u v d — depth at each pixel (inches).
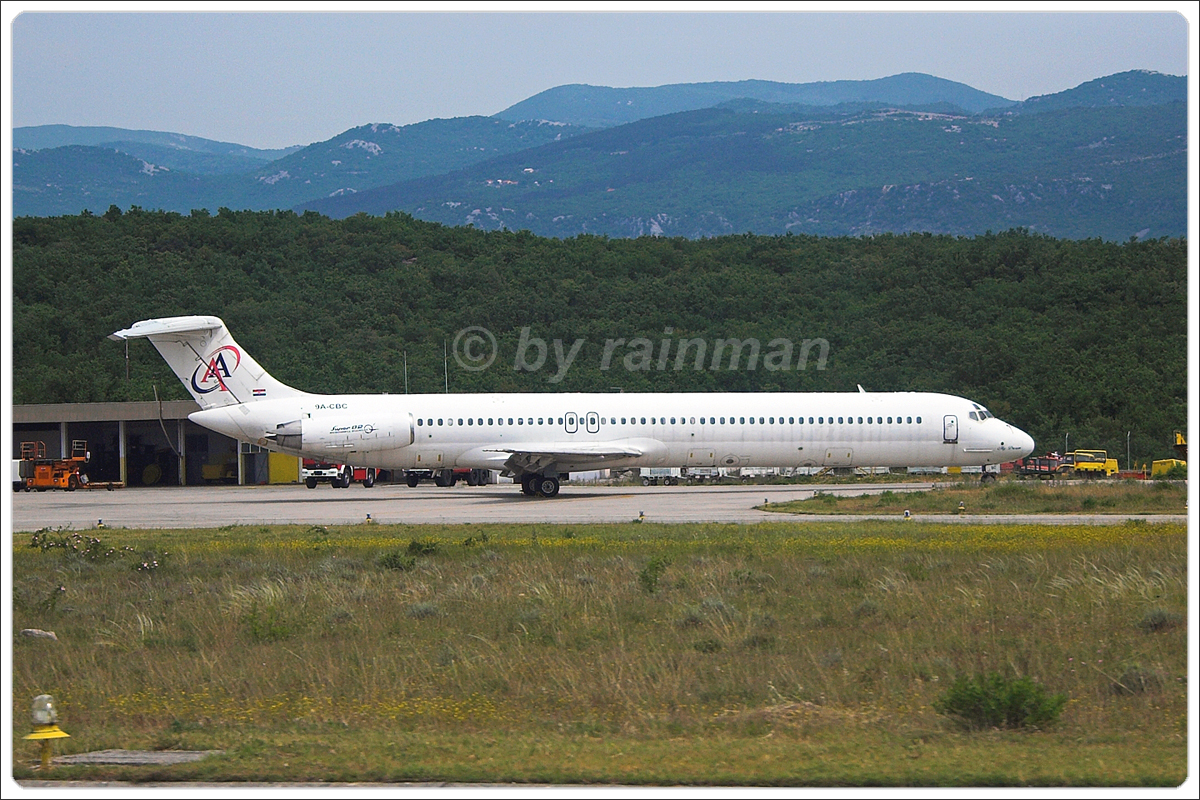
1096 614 3176.7
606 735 2187.5
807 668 2623.0
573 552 4493.1
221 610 3440.0
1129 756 2000.5
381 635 3102.9
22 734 2247.8
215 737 2198.6
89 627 3304.6
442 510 7155.5
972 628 3065.9
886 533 5083.7
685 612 3233.3
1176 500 6653.5
